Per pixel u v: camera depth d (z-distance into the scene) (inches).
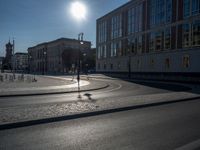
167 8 1999.3
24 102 601.3
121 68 2780.5
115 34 2925.7
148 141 265.7
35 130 308.7
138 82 1568.7
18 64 6934.1
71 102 570.6
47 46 5521.7
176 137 282.0
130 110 478.6
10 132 297.7
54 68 5147.6
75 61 4370.1
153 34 2186.3
